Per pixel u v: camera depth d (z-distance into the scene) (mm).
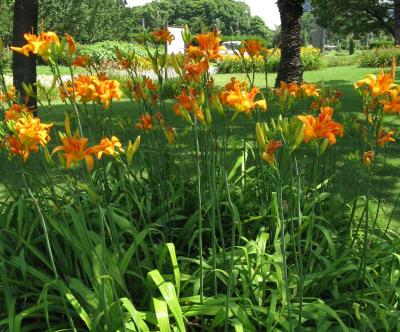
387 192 4711
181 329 1969
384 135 2428
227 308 1980
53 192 2494
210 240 3037
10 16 29719
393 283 2477
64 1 34969
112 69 15336
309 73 22516
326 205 3467
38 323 2318
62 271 2490
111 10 40812
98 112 6535
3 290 2457
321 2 38250
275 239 2590
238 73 22594
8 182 4055
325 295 2562
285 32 10781
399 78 16484
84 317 1994
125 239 2963
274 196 2943
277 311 2250
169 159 3494
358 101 11133
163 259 2406
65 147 1783
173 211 3035
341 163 5492
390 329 2184
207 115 2096
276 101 3367
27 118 2074
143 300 2361
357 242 2996
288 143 1813
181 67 2354
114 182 3502
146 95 3057
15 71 6867
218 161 2863
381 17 37250
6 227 2686
